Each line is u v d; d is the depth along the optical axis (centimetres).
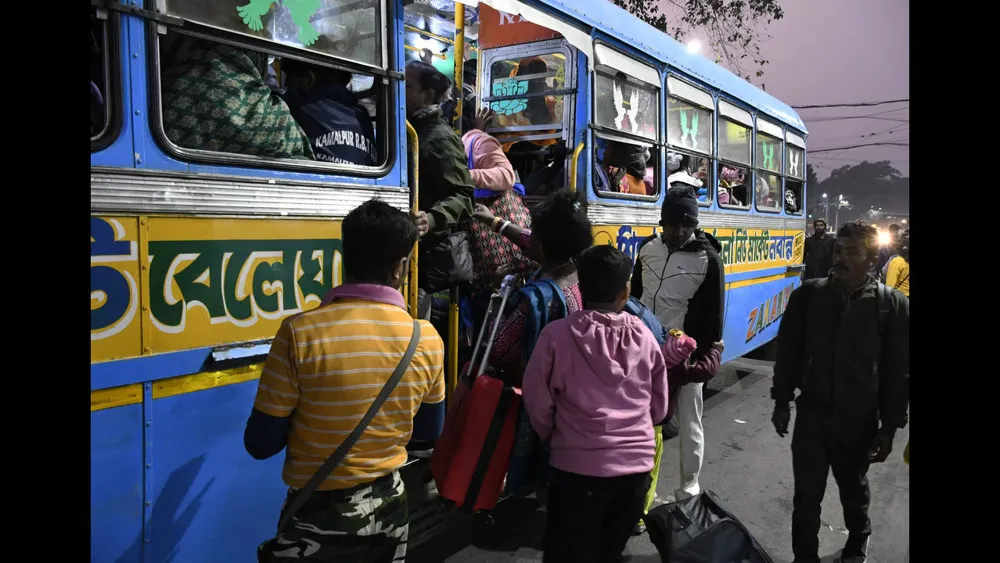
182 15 195
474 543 329
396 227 178
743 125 616
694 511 250
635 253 446
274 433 166
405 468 364
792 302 289
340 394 164
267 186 218
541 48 438
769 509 385
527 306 244
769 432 523
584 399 211
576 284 257
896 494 377
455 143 309
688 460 338
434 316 358
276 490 230
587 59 389
